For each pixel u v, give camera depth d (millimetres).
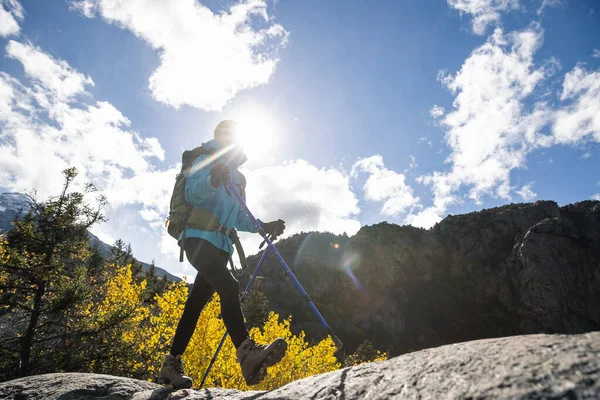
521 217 95562
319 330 53156
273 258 88625
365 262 90000
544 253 79375
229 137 2316
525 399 748
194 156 2271
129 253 37500
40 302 9039
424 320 80250
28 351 8617
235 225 2584
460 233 96938
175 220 2207
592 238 84875
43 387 2025
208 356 7203
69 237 9438
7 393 2018
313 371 10578
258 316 32531
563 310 72812
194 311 2215
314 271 85750
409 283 89188
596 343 864
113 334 9281
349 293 83125
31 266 8820
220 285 2055
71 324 9367
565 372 780
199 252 2094
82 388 1927
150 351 9133
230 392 1744
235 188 2400
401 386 1033
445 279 90625
